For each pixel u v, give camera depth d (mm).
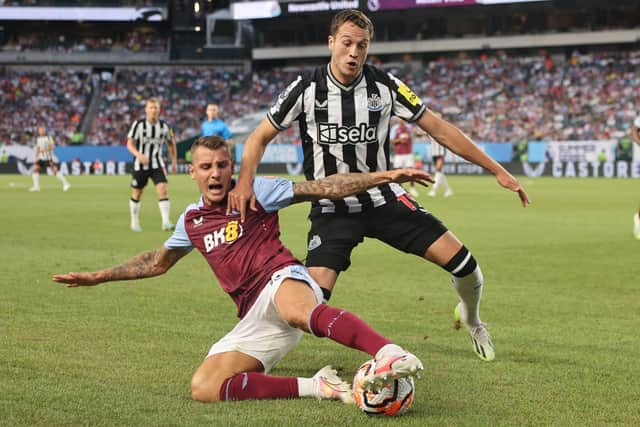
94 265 21469
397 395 8625
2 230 30984
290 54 122125
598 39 107438
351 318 8602
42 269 20672
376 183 9664
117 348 12102
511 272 20516
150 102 30750
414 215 11398
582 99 101250
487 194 55219
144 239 28125
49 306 15625
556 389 9984
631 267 21359
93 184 71250
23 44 126875
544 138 96375
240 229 9602
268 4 116562
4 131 112250
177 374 10602
